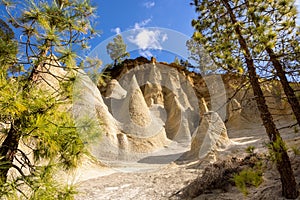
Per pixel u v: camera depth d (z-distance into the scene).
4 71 2.94
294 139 11.34
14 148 2.88
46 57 3.31
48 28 2.99
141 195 8.78
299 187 5.84
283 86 5.92
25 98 2.58
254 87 6.14
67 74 3.56
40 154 3.16
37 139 2.93
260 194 6.30
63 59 3.33
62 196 2.72
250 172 4.77
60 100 3.16
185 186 9.05
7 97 2.18
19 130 2.61
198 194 7.72
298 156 7.71
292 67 6.14
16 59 3.21
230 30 6.03
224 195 7.12
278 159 5.15
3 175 2.56
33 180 2.57
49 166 2.73
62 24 3.36
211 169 8.61
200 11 7.25
